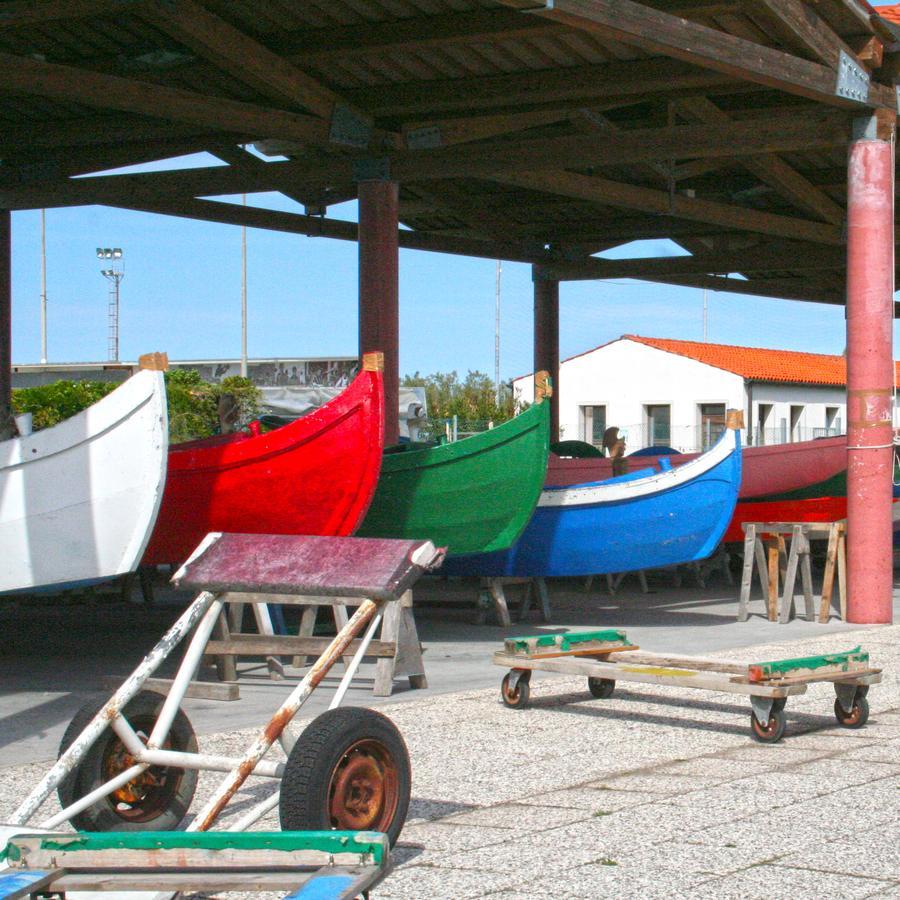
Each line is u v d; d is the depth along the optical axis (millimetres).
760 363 53438
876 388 12180
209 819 4148
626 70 13609
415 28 12820
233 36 12734
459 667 9672
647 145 13344
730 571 18203
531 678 9031
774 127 12719
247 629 11406
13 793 5695
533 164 13914
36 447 8648
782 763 6320
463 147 14211
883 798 5555
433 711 7773
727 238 23266
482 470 11406
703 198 20516
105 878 3240
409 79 14273
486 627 12305
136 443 8391
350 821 4414
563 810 5398
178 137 16734
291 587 4539
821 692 8500
